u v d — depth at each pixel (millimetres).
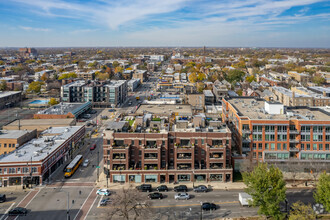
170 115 120438
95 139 149125
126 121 110562
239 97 152125
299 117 112438
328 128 104688
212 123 104500
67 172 102188
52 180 99875
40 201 84938
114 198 82812
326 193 72250
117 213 76688
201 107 198750
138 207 81500
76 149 132375
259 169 77500
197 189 91438
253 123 103688
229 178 100000
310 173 102250
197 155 98938
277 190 73062
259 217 76375
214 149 97812
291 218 68562
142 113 123812
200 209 80875
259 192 74000
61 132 130500
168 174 97188
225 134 98125
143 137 97062
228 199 87000
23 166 94750
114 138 98125
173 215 77562
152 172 96875
